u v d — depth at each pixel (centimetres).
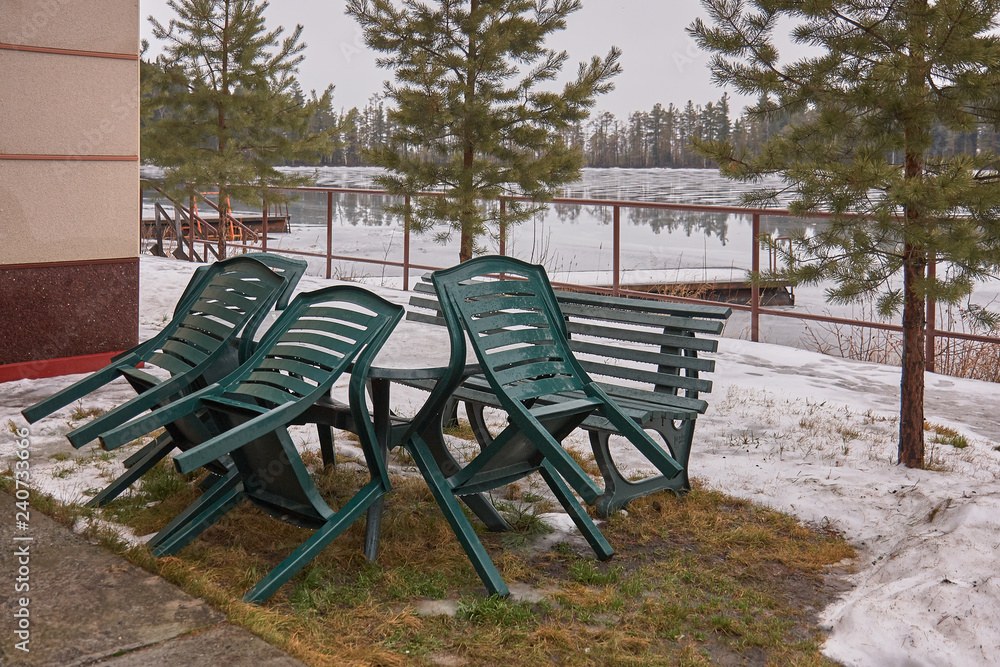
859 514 385
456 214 782
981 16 379
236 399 340
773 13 431
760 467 447
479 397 405
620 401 399
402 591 297
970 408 600
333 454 419
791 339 941
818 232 442
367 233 2108
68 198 588
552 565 331
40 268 580
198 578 285
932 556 317
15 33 553
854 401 602
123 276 621
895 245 425
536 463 356
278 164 1238
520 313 356
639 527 366
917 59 401
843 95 415
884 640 270
